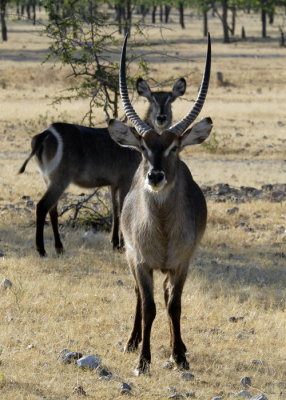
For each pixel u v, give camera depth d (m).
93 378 19.41
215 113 93.25
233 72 145.12
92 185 35.19
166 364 20.84
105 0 51.41
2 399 17.34
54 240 35.34
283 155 69.06
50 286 28.00
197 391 19.02
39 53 180.12
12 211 42.09
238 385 19.88
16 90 116.44
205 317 25.89
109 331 23.84
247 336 24.19
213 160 65.81
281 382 20.23
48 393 18.03
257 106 100.38
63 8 43.81
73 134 34.12
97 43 42.22
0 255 32.69
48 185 34.00
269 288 29.89
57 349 21.67
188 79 131.75
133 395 18.33
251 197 49.00
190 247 20.36
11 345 21.75
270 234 39.44
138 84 36.16
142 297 20.50
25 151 67.31
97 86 43.91
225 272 32.00
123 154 35.06
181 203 19.78
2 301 25.80
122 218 21.47
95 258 33.16
